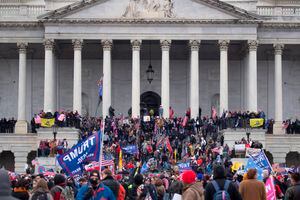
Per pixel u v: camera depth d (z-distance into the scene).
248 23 99.19
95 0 98.12
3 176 15.66
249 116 88.88
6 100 107.81
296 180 27.39
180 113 108.19
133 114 98.00
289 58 109.12
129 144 81.62
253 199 26.78
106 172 27.33
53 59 100.50
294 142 94.25
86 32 98.62
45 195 24.55
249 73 99.62
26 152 93.88
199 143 82.62
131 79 108.69
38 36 101.69
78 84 98.25
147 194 32.09
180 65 108.94
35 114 102.12
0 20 100.62
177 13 99.06
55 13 97.81
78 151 33.28
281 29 103.12
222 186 23.47
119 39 98.94
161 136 84.56
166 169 69.50
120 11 98.88
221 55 99.50
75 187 34.81
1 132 97.50
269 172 35.19
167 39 98.94
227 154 73.88
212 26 99.38
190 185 24.75
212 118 90.94
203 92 108.50
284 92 108.88
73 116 87.94
